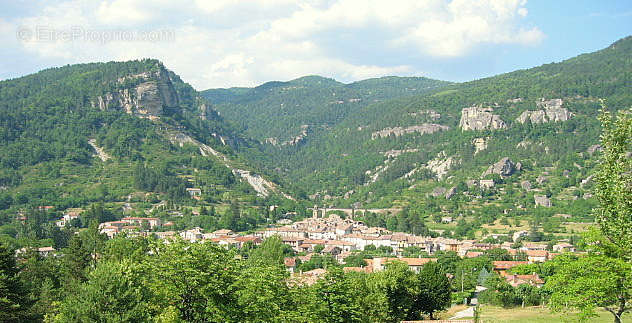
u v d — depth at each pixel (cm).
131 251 10369
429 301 10006
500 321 8875
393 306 9119
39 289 8912
